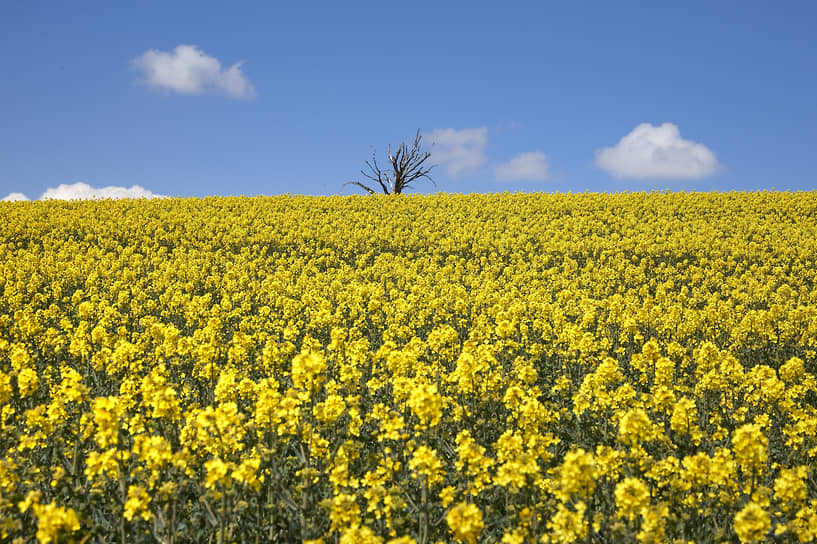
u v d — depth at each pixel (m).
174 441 6.74
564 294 19.06
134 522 5.43
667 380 8.59
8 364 10.84
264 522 5.73
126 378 8.98
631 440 6.06
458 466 5.79
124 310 16.61
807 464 7.16
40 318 15.12
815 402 9.85
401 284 22.17
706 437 7.69
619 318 15.12
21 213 35.19
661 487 6.12
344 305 16.67
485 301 18.03
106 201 42.97
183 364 10.86
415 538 5.77
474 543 4.77
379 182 70.06
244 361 10.64
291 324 14.77
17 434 6.70
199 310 15.29
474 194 49.62
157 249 28.95
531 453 5.65
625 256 28.20
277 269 24.72
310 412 7.14
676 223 34.28
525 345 13.02
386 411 7.11
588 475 4.91
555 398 9.44
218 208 41.47
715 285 22.34
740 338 13.48
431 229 35.44
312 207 43.09
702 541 5.69
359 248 30.89
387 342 9.72
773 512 5.77
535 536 5.26
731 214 36.94
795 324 14.64
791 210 36.78
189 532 5.56
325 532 5.65
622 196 45.09
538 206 42.03
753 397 8.70
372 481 5.93
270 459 5.87
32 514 5.30
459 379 8.13
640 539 4.83
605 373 7.98
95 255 26.42
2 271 21.17
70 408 7.80
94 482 5.96
